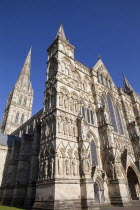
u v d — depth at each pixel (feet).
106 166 138.10
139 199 144.46
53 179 98.27
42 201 99.71
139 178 148.77
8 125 363.15
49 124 130.41
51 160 107.96
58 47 169.78
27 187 143.33
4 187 181.47
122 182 126.52
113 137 165.68
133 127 196.34
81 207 100.83
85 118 155.94
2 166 201.67
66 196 96.99
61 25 218.79
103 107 164.76
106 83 212.43
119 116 202.90
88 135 146.51
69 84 153.48
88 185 106.83
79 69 183.01
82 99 165.07
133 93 254.06
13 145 200.64
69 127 128.06
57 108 128.36
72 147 120.37
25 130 249.14
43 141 127.13
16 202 146.82
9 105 397.19
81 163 116.37
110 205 120.37
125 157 149.69
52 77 154.92
